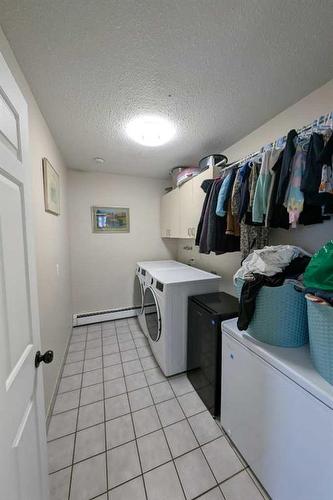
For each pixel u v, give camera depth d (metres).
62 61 1.07
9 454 0.58
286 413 0.91
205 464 1.18
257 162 1.37
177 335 1.89
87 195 2.93
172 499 1.02
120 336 2.67
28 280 0.79
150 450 1.26
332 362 0.78
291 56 1.04
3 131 0.63
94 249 3.02
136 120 1.63
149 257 3.35
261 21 0.87
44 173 1.54
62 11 0.83
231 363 1.26
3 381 0.57
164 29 0.91
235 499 1.02
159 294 1.92
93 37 0.94
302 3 0.80
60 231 2.18
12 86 0.69
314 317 0.85
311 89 1.29
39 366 0.87
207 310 1.55
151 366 2.07
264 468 1.04
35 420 0.81
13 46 0.97
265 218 1.24
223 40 0.96
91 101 1.39
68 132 1.80
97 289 3.08
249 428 1.13
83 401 1.64
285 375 0.91
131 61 1.07
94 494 1.05
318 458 0.78
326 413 0.75
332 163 0.96
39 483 0.81
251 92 1.31
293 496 0.89
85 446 1.29
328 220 1.23
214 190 1.62
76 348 2.39
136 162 2.56
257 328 1.12
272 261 1.14
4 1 0.78
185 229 2.36
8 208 0.64
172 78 1.19
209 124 1.68
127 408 1.57
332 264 0.82
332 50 1.01
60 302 2.06
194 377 1.77
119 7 0.82
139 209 3.23
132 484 1.09
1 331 0.57
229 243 1.63
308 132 1.12
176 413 1.52
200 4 0.81
